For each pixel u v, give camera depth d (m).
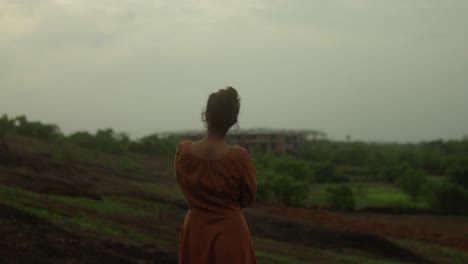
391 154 96.50
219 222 3.32
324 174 73.56
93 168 40.59
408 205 49.16
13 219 12.08
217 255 3.26
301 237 24.62
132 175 43.25
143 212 23.22
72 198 22.97
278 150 128.00
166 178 46.28
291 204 45.91
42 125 53.53
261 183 45.47
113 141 63.38
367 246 23.98
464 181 56.81
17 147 38.12
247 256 3.33
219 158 3.34
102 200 24.62
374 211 47.06
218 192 3.33
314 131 156.25
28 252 9.87
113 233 15.51
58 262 9.80
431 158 87.38
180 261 3.42
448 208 47.69
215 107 3.37
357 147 111.50
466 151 121.19
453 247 28.67
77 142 58.59
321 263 19.20
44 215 14.66
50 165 32.75
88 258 10.80
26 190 22.36
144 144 70.44
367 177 80.69
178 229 20.66
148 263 12.20
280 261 17.64
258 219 27.12
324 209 46.16
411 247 26.91
